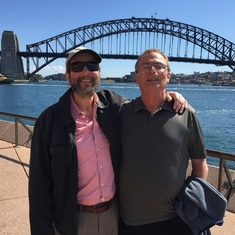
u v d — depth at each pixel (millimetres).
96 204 2238
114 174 2297
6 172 5348
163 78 2270
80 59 2260
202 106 46344
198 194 2174
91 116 2289
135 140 2217
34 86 116750
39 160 2217
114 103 2359
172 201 2230
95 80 2268
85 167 2201
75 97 2293
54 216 2281
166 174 2166
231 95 83688
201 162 2336
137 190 2221
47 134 2195
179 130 2209
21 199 4242
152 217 2242
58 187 2193
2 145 7379
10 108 43500
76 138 2195
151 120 2207
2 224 3568
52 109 2244
